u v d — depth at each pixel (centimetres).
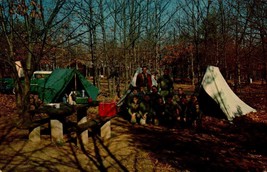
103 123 812
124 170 586
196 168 607
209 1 1788
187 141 811
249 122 1045
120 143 768
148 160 648
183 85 3575
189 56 3856
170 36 3048
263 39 1266
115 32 1752
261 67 2603
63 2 636
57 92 1312
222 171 593
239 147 761
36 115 1055
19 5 553
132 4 1722
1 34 732
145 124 1022
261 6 949
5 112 1114
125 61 1791
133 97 1032
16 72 746
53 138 716
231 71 2922
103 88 2622
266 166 624
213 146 767
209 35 2164
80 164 600
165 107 1019
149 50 2409
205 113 1188
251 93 2098
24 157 605
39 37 709
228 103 1154
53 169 555
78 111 773
